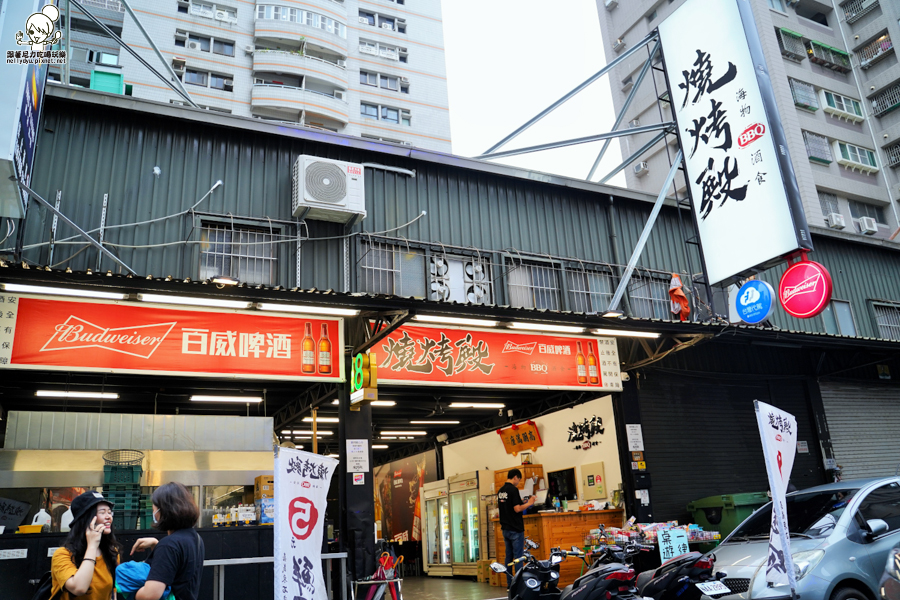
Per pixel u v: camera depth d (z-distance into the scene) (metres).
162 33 28.05
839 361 14.00
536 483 12.27
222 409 11.95
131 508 6.80
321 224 9.95
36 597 3.44
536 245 11.61
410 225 10.55
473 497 13.04
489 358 9.57
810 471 12.71
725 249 10.51
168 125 9.38
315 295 7.18
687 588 5.47
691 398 11.75
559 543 10.16
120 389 9.99
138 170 9.00
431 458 16.47
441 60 35.34
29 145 6.55
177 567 3.30
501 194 11.61
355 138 10.38
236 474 7.89
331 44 31.55
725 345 12.55
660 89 29.56
